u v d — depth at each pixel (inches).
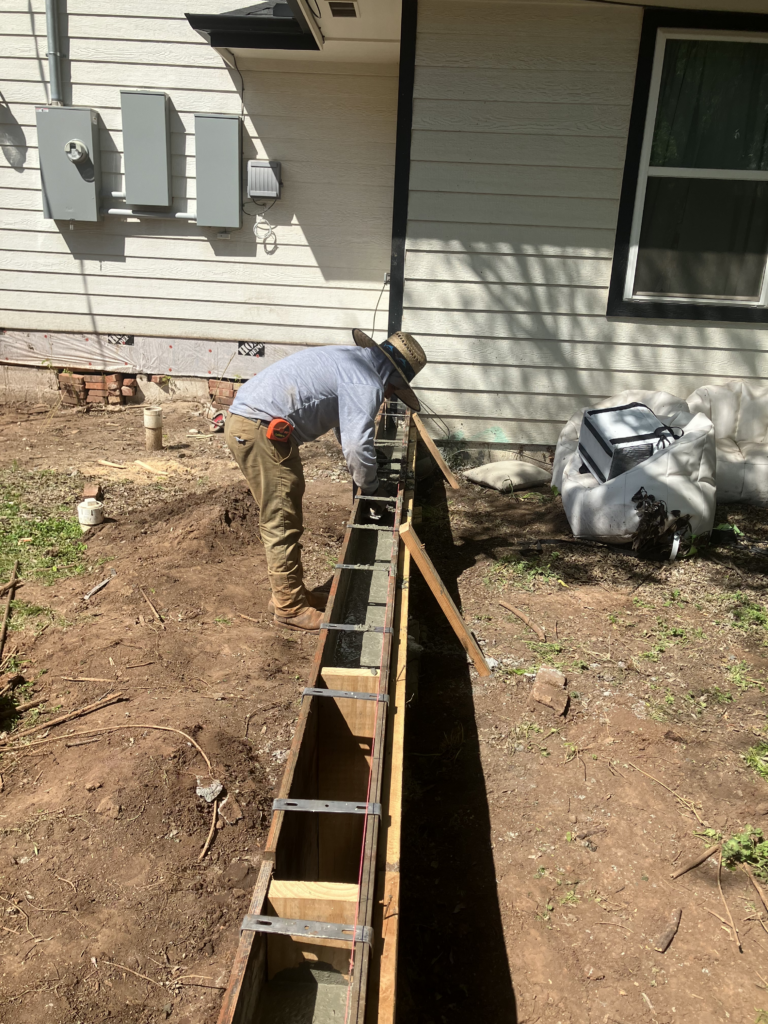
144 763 122.0
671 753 135.4
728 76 244.1
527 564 204.2
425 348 270.8
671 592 191.2
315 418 156.4
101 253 326.3
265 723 137.6
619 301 262.7
